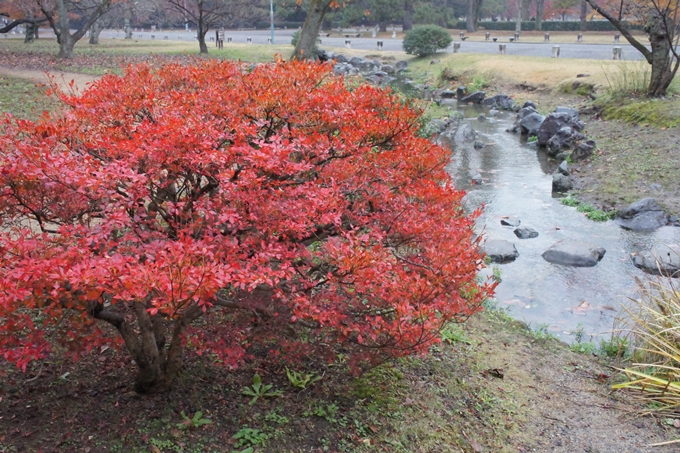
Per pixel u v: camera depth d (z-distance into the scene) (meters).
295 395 3.54
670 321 4.38
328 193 3.01
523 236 8.41
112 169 2.62
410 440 3.37
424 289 3.04
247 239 2.88
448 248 3.28
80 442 2.88
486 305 6.11
